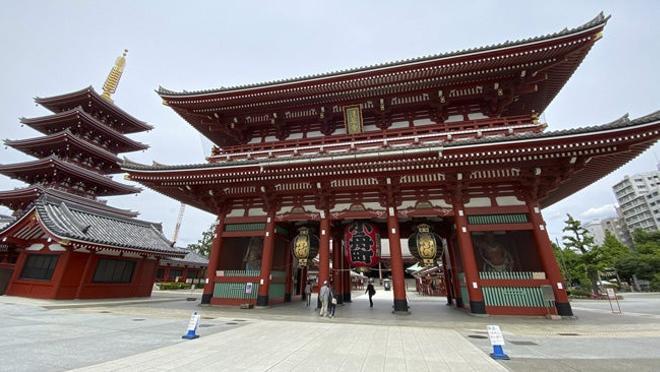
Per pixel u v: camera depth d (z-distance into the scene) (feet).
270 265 62.34
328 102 69.82
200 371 20.85
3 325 36.94
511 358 25.18
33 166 116.26
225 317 48.03
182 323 41.32
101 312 51.88
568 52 55.47
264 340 31.42
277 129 76.38
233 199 69.36
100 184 131.95
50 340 29.19
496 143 47.85
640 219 366.22
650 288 179.42
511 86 61.11
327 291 52.42
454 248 68.44
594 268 129.90
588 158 49.11
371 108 69.87
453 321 45.62
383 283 215.31
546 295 48.62
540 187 54.54
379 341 31.76
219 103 71.15
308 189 63.00
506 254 54.44
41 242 72.08
